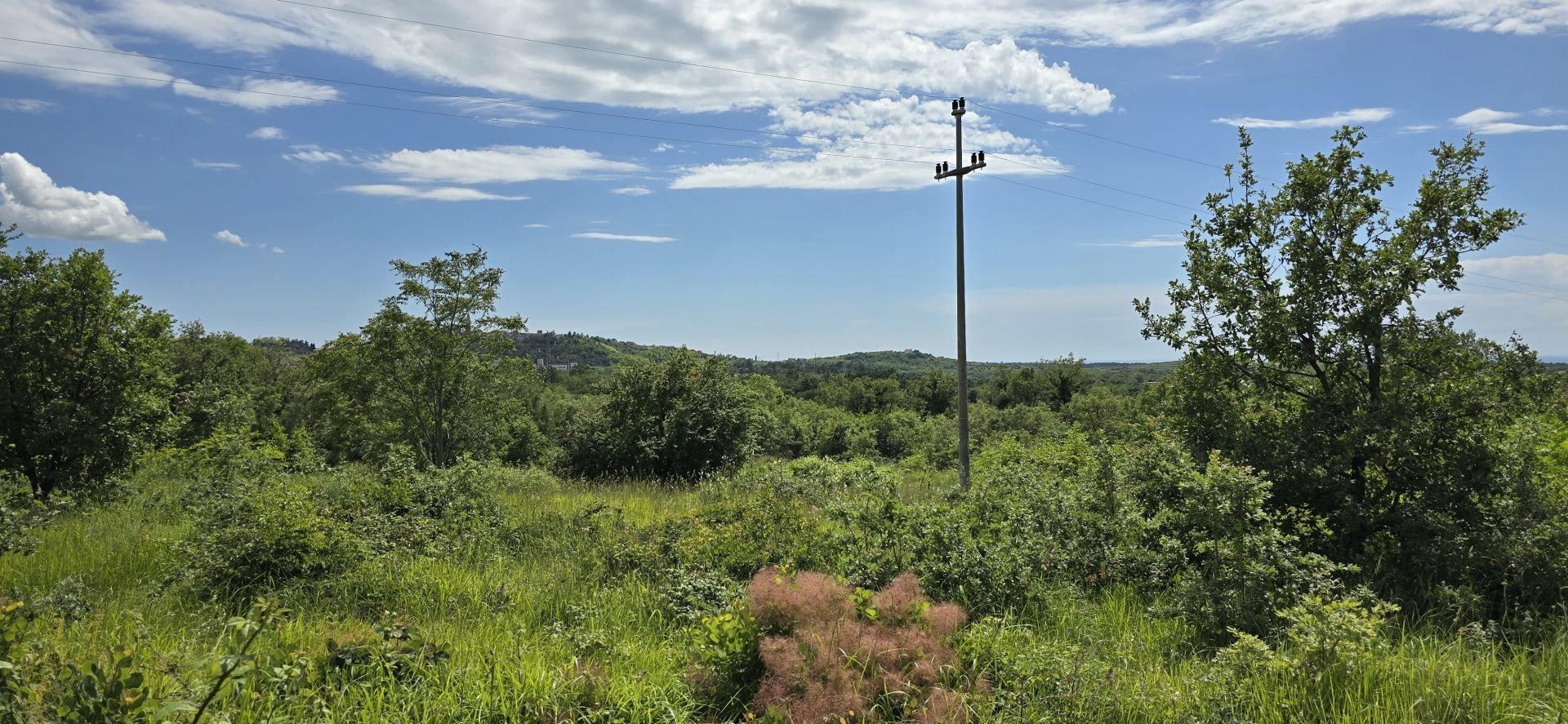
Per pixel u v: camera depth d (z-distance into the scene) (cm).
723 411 2130
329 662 457
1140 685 484
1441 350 775
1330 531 739
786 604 491
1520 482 712
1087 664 493
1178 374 887
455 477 1045
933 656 472
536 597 689
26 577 726
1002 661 493
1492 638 586
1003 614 633
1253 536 637
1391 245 789
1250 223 859
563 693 440
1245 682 483
